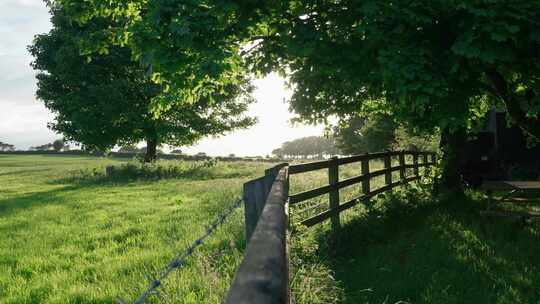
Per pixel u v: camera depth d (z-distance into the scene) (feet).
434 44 24.32
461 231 27.14
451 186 45.39
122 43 31.45
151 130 104.58
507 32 20.75
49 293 17.56
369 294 16.99
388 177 40.11
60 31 100.63
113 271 20.04
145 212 39.47
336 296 15.56
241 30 28.09
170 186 66.74
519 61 23.85
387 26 23.72
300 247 19.35
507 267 20.45
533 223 30.91
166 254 22.03
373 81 28.09
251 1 25.85
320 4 28.50
